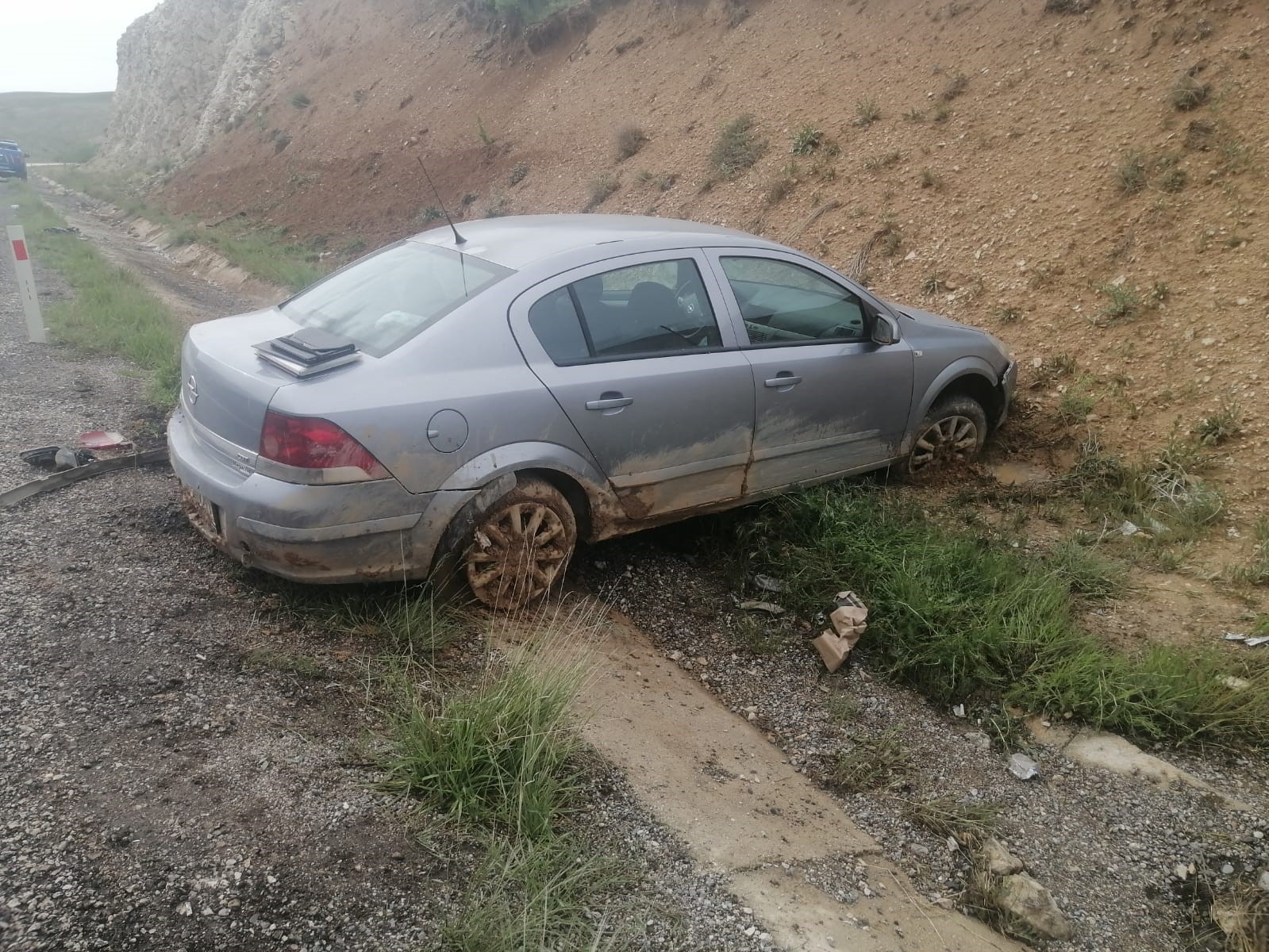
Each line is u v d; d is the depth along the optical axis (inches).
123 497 195.5
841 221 394.9
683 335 184.7
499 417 159.5
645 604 189.3
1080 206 320.5
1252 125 299.7
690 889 115.1
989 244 336.2
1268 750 154.9
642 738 145.3
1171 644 177.8
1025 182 346.6
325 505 146.9
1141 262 292.5
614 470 176.4
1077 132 348.2
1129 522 226.4
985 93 400.8
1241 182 288.7
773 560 197.6
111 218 1138.7
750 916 112.6
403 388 152.2
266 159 1059.3
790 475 206.2
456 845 113.0
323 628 154.4
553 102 727.7
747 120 503.8
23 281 335.9
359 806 115.4
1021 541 214.5
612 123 637.9
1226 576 199.9
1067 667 165.8
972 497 236.4
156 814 107.3
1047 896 123.6
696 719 155.7
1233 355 255.0
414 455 152.2
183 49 1614.2
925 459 239.1
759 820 132.7
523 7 821.9
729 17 613.6
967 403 240.5
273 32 1326.3
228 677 137.0
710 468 190.4
